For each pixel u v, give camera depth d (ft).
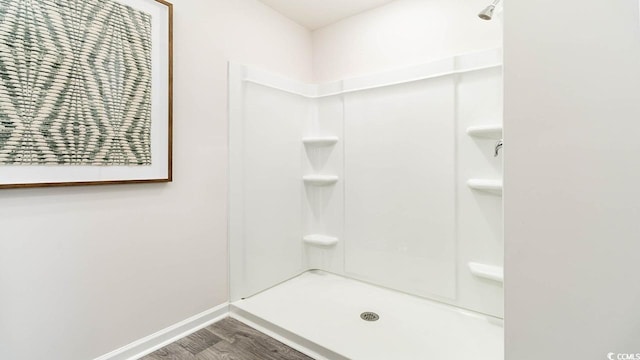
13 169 3.70
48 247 4.04
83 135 4.25
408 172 6.81
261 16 7.11
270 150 7.32
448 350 4.95
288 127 7.79
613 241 2.37
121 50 4.63
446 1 6.36
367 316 6.05
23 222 3.84
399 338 5.28
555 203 2.59
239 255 6.63
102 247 4.55
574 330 2.53
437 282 6.48
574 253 2.52
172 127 5.29
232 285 6.50
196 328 5.85
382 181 7.22
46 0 3.90
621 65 2.32
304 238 8.33
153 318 5.19
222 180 6.28
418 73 6.59
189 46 5.61
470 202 6.05
